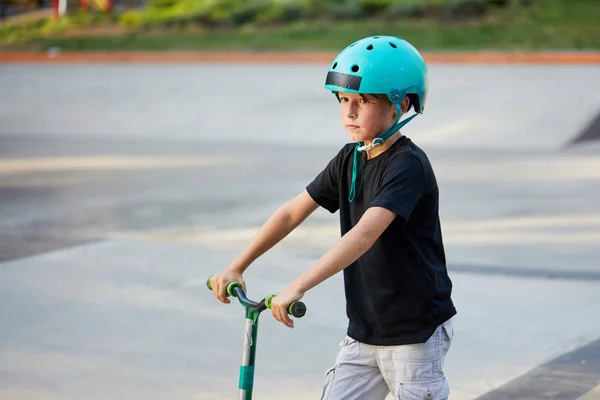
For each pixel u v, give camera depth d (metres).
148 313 14.48
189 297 15.32
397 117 7.63
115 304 14.95
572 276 16.25
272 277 16.39
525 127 34.91
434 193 7.75
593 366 12.03
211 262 17.56
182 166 29.69
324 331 13.59
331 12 66.56
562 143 32.81
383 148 7.74
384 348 7.78
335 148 33.69
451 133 34.69
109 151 33.53
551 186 24.94
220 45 63.72
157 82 48.84
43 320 14.14
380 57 7.50
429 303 7.71
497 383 11.49
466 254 17.84
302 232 20.09
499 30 60.38
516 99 38.91
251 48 62.09
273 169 28.80
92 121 41.09
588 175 26.52
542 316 14.12
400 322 7.70
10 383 11.60
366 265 7.73
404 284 7.64
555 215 21.30
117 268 17.14
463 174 27.08
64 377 11.83
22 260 17.69
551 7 63.44
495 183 25.50
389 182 7.50
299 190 25.14
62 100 45.84
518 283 15.87
